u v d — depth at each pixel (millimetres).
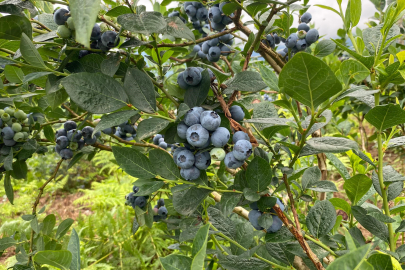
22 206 1371
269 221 235
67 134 361
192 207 234
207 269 307
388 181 267
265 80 237
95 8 116
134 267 859
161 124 217
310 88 178
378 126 251
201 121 213
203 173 240
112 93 209
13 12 240
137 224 410
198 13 398
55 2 223
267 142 289
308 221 268
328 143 213
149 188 233
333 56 689
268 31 342
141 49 292
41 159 1743
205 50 408
